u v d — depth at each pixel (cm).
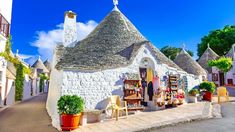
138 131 762
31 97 2867
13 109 1587
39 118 1174
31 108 1655
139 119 964
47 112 1423
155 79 1270
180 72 1450
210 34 4356
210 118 952
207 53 3334
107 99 1077
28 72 2631
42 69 4809
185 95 1478
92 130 802
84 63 1102
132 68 1191
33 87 3256
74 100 845
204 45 4275
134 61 1204
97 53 1235
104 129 809
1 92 1647
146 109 1231
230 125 796
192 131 732
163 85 1298
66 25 1416
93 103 1041
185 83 1498
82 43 1380
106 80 1097
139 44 1277
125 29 1464
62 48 1321
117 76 1134
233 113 1063
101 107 1055
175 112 1104
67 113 822
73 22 1439
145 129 777
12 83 2017
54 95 1210
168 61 1435
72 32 1416
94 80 1065
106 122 940
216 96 1911
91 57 1180
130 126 836
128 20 1611
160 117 983
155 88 1267
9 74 1914
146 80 1319
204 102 1495
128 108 1096
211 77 3194
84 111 912
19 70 2297
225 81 3250
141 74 1303
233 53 3366
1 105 1661
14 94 2108
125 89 1132
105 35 1384
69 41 1392
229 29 4091
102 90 1076
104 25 1464
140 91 1167
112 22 1475
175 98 1310
